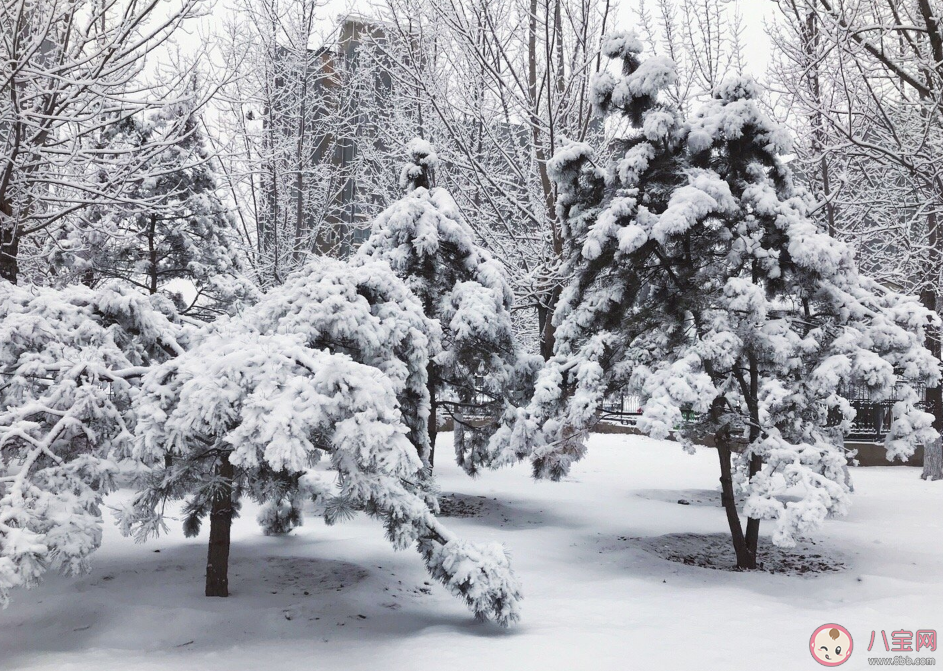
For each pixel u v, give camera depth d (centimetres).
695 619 823
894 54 1672
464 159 2030
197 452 799
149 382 794
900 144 1550
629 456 2528
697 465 2362
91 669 626
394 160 2398
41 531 689
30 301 902
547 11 1836
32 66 1086
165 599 839
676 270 1203
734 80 1170
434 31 2066
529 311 2564
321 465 1722
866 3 1588
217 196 1886
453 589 771
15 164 1115
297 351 781
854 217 2075
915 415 1180
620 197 1151
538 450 1311
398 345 1163
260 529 1268
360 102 2562
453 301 1532
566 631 764
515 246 2070
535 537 1274
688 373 1027
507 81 1973
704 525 1462
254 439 694
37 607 805
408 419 1222
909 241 2020
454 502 1603
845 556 1198
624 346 1247
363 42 2278
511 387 1570
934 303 2155
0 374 844
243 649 695
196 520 927
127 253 1814
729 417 1119
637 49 1206
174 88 1207
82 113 1162
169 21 1123
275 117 2356
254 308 1134
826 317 1200
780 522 980
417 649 694
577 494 1797
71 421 766
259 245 2428
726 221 1133
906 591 955
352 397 746
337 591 890
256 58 2252
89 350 852
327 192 2439
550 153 1889
